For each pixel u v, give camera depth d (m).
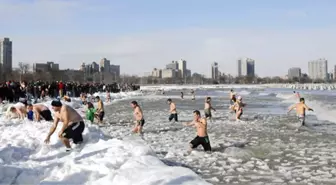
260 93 89.50
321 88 149.12
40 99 34.22
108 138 12.71
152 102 47.94
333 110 30.58
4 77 101.50
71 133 10.34
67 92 43.16
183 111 32.53
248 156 12.20
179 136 16.89
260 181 9.17
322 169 10.48
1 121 15.93
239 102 24.09
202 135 12.95
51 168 8.09
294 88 155.50
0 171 7.40
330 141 15.43
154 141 15.38
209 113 24.48
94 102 44.25
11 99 30.02
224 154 12.48
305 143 14.92
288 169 10.47
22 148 9.81
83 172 7.71
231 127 20.41
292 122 23.12
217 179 9.29
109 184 7.11
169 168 7.84
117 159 8.60
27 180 7.38
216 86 172.62
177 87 156.50
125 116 27.50
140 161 8.49
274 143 14.85
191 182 6.90
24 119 16.92
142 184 6.67
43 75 117.44
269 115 28.58
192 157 11.97
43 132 11.87
